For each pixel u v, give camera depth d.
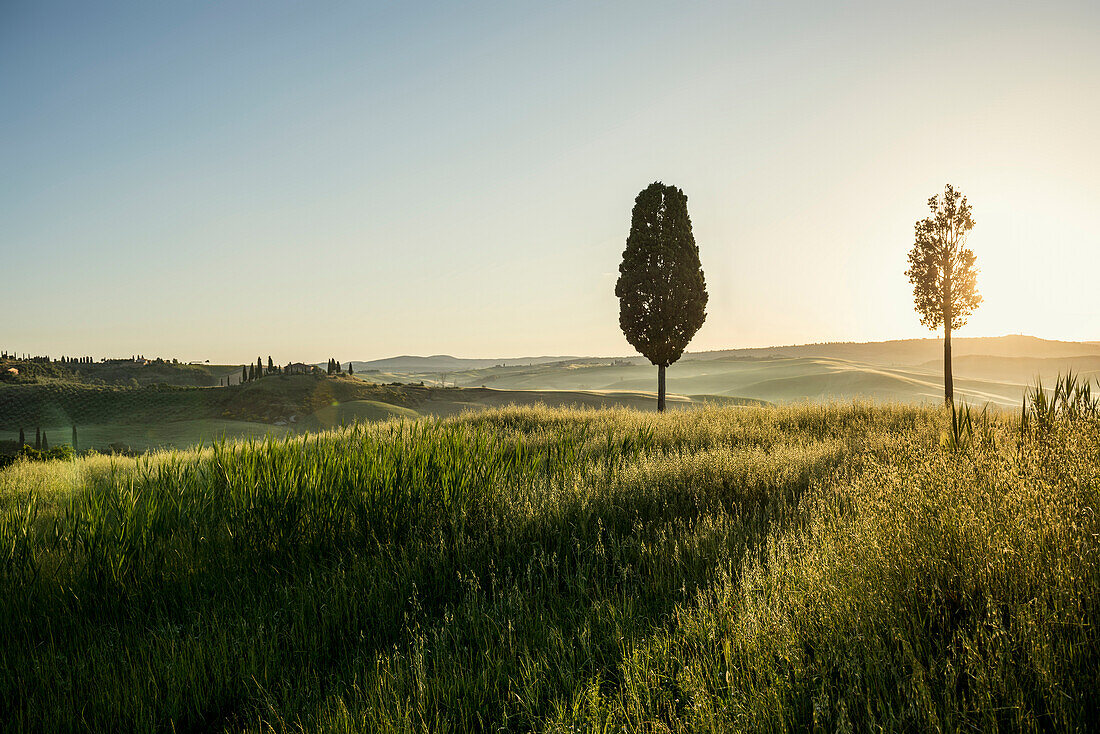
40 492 8.59
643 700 2.62
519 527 5.11
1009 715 2.11
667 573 4.09
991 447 4.88
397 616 3.95
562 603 3.83
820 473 6.20
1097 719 2.06
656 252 25.06
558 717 2.48
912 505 3.40
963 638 2.33
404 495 5.70
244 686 3.22
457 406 136.62
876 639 2.55
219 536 5.28
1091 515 2.79
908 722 2.17
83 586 4.57
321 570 4.71
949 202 22.56
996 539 2.83
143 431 117.62
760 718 2.29
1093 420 4.56
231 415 136.88
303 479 5.78
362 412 127.25
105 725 3.04
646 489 5.94
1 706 3.22
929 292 22.69
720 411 14.47
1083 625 2.30
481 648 3.35
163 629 3.91
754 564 3.60
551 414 16.66
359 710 2.79
